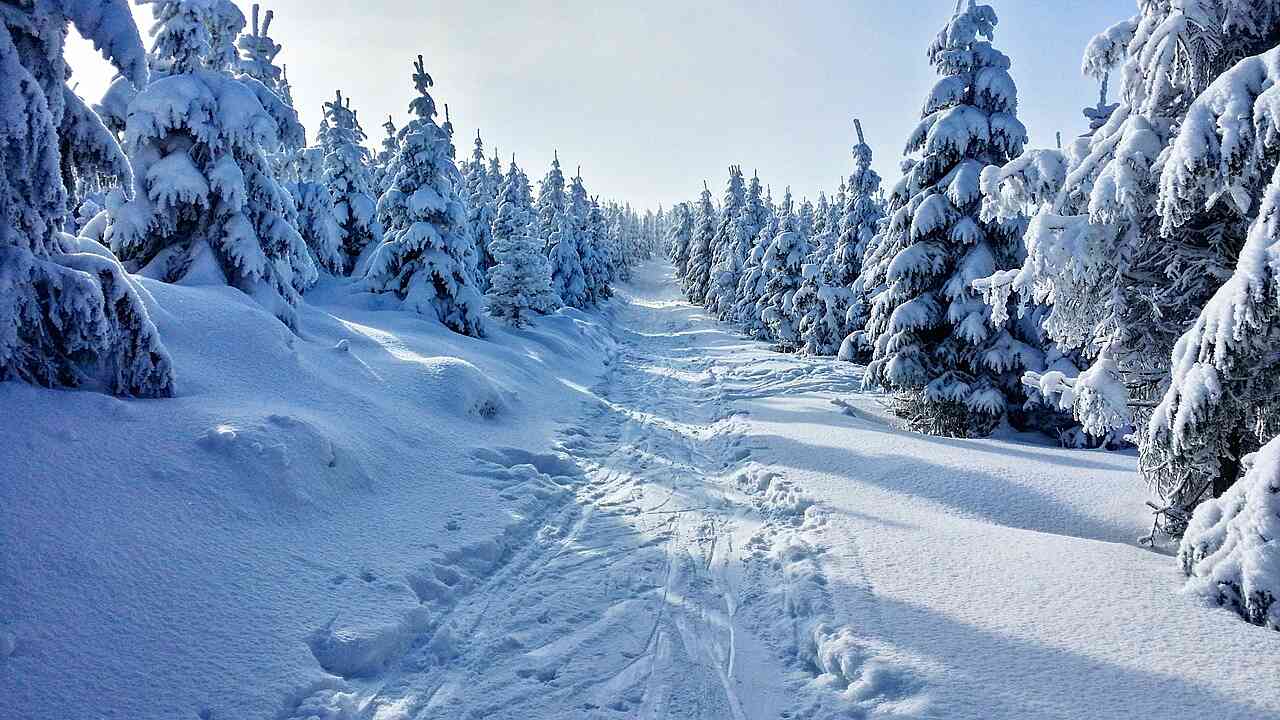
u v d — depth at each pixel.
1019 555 7.20
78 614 4.71
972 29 15.49
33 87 6.25
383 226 31.16
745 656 5.73
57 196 6.75
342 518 7.48
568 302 46.34
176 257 13.68
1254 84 5.50
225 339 10.34
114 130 13.74
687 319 54.06
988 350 14.98
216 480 6.68
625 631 6.13
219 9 14.44
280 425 7.91
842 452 11.93
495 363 18.38
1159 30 6.71
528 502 9.40
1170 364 7.75
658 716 4.88
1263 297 5.31
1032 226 7.59
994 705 4.55
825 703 4.87
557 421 15.02
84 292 6.73
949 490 9.78
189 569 5.57
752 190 52.19
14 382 6.49
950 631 5.58
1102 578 6.49
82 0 6.77
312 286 24.59
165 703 4.34
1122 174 6.84
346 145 30.53
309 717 4.56
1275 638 5.20
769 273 39.28
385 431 10.26
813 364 25.73
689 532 8.70
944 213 15.28
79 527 5.38
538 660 5.63
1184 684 4.69
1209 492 7.22
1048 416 15.52
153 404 7.55
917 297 15.96
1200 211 6.99
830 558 7.32
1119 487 9.60
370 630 5.56
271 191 14.63
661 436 14.52
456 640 5.88
